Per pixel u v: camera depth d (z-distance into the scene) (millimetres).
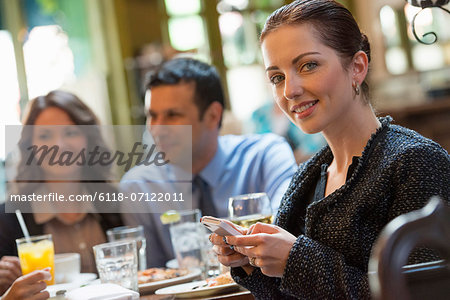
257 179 2785
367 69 1531
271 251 1380
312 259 1354
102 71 7176
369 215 1393
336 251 1383
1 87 6992
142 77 7094
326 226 1427
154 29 7184
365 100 1525
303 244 1378
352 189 1424
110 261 1846
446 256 909
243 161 2824
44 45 7113
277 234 1410
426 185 1305
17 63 7031
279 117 5691
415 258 1235
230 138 2951
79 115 2846
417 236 871
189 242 2199
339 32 1465
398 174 1345
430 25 7059
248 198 1895
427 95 6887
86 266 2697
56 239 2719
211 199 2775
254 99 7078
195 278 2035
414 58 7246
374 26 7289
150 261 2750
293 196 1637
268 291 1529
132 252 1882
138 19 7164
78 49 7195
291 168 2717
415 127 6629
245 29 7082
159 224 2764
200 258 2205
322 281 1333
